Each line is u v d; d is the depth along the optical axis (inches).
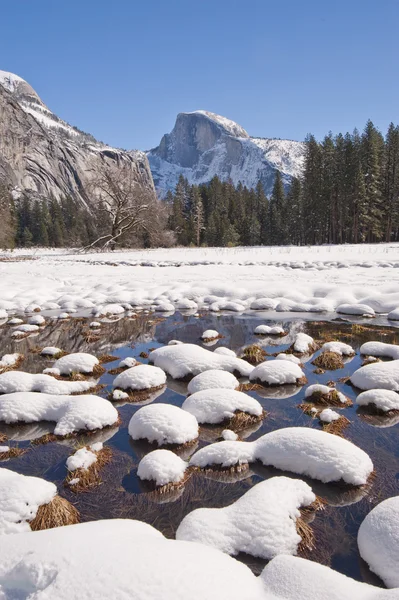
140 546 83.8
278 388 219.1
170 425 161.0
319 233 2068.2
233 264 822.5
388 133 1916.8
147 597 69.6
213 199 2950.3
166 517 119.0
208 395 185.6
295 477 137.2
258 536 102.0
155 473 134.3
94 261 994.7
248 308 451.5
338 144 1907.0
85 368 246.4
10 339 335.6
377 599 73.8
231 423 175.2
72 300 478.0
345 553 103.9
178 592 71.2
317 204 1958.7
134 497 128.6
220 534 102.8
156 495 129.5
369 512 114.3
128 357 277.1
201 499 126.9
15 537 90.0
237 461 143.8
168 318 408.2
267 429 173.8
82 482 136.2
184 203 2962.6
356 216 1828.2
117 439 167.5
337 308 418.6
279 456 141.6
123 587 71.2
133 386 216.8
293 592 78.7
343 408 192.5
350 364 256.5
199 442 163.5
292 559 87.3
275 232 2463.1
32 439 169.9
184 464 143.3
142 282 586.6
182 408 185.5
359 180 1754.4
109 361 274.1
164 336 338.6
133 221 1616.6
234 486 133.5
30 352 299.0
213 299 480.4
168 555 81.2
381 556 95.5
